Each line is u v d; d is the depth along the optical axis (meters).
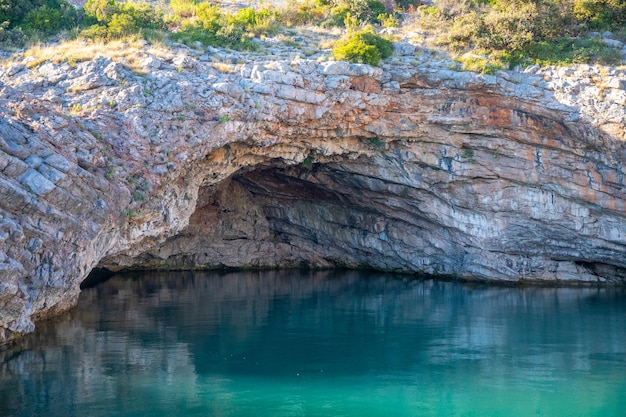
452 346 24.41
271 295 34.38
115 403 18.39
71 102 27.59
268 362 22.34
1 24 34.34
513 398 19.09
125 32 33.88
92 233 24.41
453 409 18.23
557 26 39.19
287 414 17.88
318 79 32.00
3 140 21.47
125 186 26.14
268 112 30.70
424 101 34.50
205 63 31.62
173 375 20.83
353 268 43.50
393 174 36.84
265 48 34.88
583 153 34.22
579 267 37.56
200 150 29.06
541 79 34.59
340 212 41.50
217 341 24.83
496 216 36.38
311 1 44.81
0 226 20.41
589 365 22.06
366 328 27.02
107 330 26.28
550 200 35.47
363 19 42.16
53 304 25.02
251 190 42.06
